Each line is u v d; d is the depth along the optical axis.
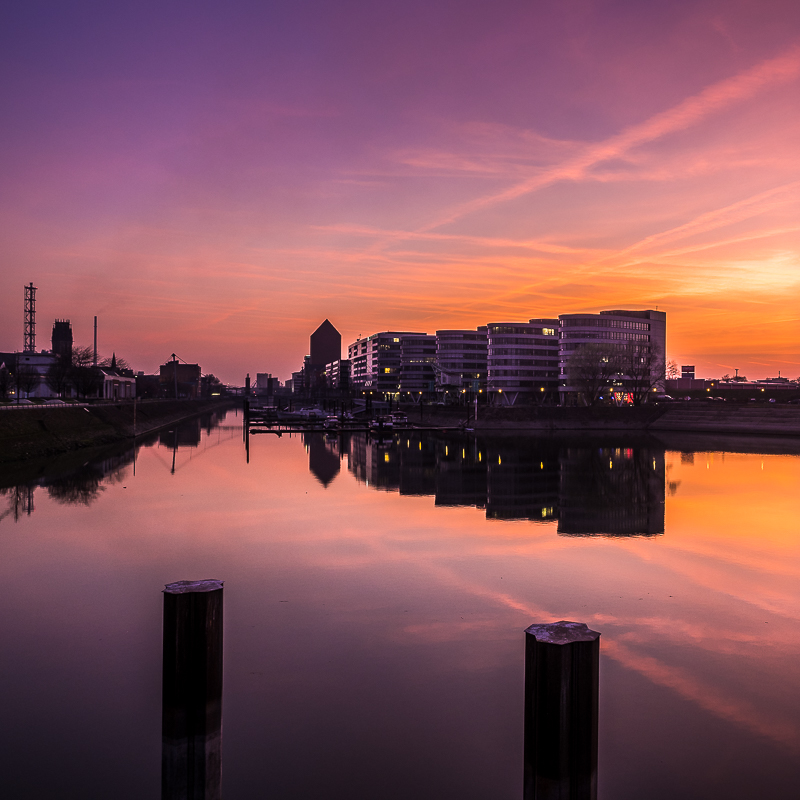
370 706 18.36
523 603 27.58
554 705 9.91
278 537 40.09
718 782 14.84
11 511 47.59
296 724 17.36
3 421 81.75
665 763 15.58
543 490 60.06
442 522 45.09
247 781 14.83
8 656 21.86
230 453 95.56
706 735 16.86
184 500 53.66
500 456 91.50
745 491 59.16
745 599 28.12
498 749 16.23
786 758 15.83
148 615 26.08
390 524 44.34
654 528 43.03
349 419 189.25
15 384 138.25
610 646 22.75
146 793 14.38
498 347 190.00
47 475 67.50
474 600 27.98
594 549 37.19
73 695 19.05
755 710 18.20
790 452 96.44
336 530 42.25
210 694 12.51
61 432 92.69
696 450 100.00
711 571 32.56
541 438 127.19
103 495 55.53
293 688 19.45
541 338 191.50
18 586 29.80
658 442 115.69
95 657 21.83
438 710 18.17
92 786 14.62
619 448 103.69
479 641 23.25
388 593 28.92
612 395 172.50
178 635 12.34
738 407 142.62
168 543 38.28
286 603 27.50
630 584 30.31
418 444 113.38
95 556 35.19
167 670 12.43
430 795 14.37
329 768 15.37
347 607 26.98
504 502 53.56
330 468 77.44
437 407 182.50
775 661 21.53
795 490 59.72
